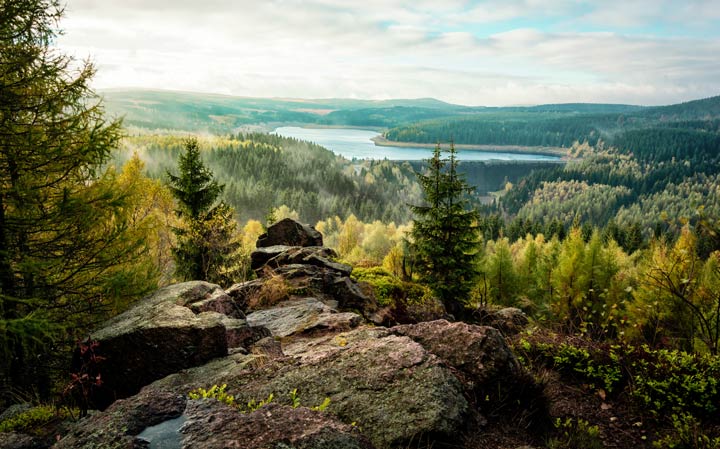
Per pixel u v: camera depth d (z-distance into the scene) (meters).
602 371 6.18
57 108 8.01
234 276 19.80
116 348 5.50
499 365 4.63
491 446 3.76
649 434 5.12
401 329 5.63
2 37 7.65
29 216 7.80
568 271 28.42
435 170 17.86
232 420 2.81
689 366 5.93
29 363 7.86
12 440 3.81
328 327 8.06
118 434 2.66
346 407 3.70
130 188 8.73
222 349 5.89
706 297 7.82
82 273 8.73
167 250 20.73
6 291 7.95
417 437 3.38
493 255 34.81
